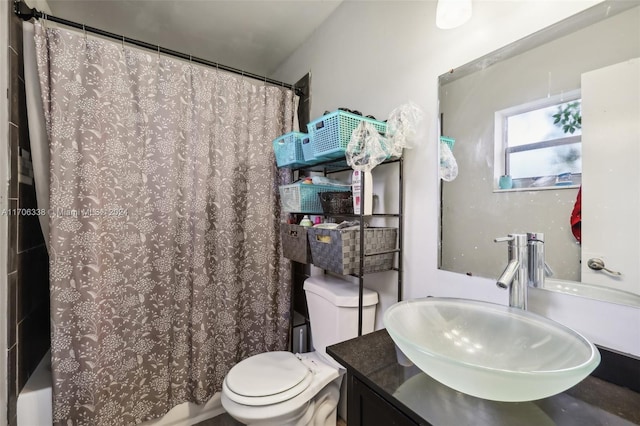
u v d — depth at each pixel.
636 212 0.67
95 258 1.28
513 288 0.81
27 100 1.23
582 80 0.75
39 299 1.46
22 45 1.25
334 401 1.40
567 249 0.78
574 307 0.76
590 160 0.73
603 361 0.68
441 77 1.09
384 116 1.34
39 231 1.46
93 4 1.57
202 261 1.55
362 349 0.82
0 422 1.09
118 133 1.37
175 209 1.51
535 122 0.84
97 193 1.29
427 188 1.14
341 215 1.25
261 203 1.77
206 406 1.61
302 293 2.00
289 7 1.63
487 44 0.95
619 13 0.69
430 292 1.13
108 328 1.34
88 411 1.25
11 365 1.17
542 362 0.69
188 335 1.55
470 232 1.00
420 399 0.61
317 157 1.30
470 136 1.00
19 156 1.25
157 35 1.88
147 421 1.46
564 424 0.54
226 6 1.60
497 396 0.54
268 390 1.16
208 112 1.59
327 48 1.72
